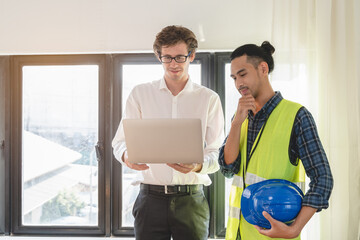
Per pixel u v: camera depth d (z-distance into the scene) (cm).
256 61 129
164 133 141
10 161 239
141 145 144
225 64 229
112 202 236
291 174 124
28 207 240
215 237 228
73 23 230
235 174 141
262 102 132
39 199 240
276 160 122
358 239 190
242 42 220
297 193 115
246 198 121
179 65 168
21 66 239
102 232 235
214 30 222
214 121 185
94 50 229
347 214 189
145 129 142
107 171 234
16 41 232
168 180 172
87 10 229
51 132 239
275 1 203
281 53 202
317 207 110
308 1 200
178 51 165
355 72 193
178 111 181
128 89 236
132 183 187
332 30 196
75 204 239
